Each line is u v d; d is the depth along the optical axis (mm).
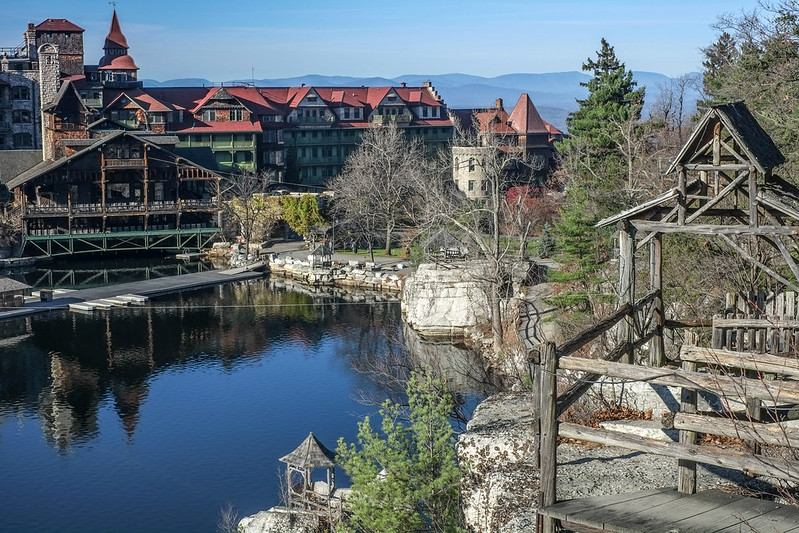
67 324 72375
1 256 97500
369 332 68750
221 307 78438
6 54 135125
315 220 103750
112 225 106125
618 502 13688
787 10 39156
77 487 41375
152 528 36812
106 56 146000
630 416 19922
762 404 14953
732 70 44750
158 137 109562
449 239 74250
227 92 124562
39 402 53719
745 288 28766
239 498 39625
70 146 105938
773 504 13633
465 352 60406
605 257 48969
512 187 97188
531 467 18328
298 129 131625
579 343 14172
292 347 65000
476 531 18312
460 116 138500
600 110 72062
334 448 44750
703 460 12672
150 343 66625
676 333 29375
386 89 138750
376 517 21578
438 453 21906
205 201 107562
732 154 18062
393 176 93500
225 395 54312
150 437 47594
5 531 36594
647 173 53875
